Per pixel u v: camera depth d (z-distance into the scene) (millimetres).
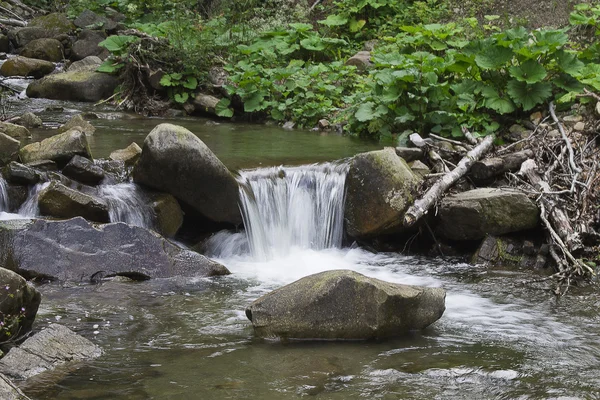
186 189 8328
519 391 5145
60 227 7348
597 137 9773
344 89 13852
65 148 8430
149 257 7504
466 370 5445
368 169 8664
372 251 8852
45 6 21312
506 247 8406
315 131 12570
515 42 10812
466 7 15773
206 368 5406
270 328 5969
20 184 8055
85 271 7238
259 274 7859
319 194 8945
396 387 5164
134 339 5930
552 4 14711
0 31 18547
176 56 14328
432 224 8727
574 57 10922
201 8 18828
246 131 12414
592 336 6230
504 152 9750
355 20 16406
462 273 8031
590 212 8469
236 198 8492
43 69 16281
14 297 5629
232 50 14828
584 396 5082
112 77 14602
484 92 10992
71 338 5652
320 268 8148
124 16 18844
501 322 6523
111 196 8164
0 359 5262
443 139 10039
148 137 8211
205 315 6523
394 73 11094
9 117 12203
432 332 6238
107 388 5031
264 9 17422
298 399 4945
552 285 7578
